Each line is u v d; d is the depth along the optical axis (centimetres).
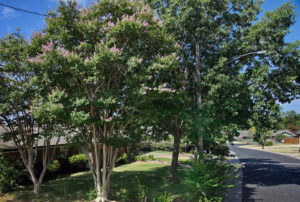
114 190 990
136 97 683
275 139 6319
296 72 1087
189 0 959
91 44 750
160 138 1363
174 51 853
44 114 680
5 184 1016
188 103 1015
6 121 941
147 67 730
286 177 1296
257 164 1898
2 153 1088
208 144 1262
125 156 1978
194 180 699
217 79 993
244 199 841
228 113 1127
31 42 762
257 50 1122
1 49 846
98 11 764
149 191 969
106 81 812
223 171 888
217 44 1170
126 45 779
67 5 744
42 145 1248
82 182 1191
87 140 858
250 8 1123
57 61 652
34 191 977
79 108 739
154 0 1120
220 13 1103
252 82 1090
